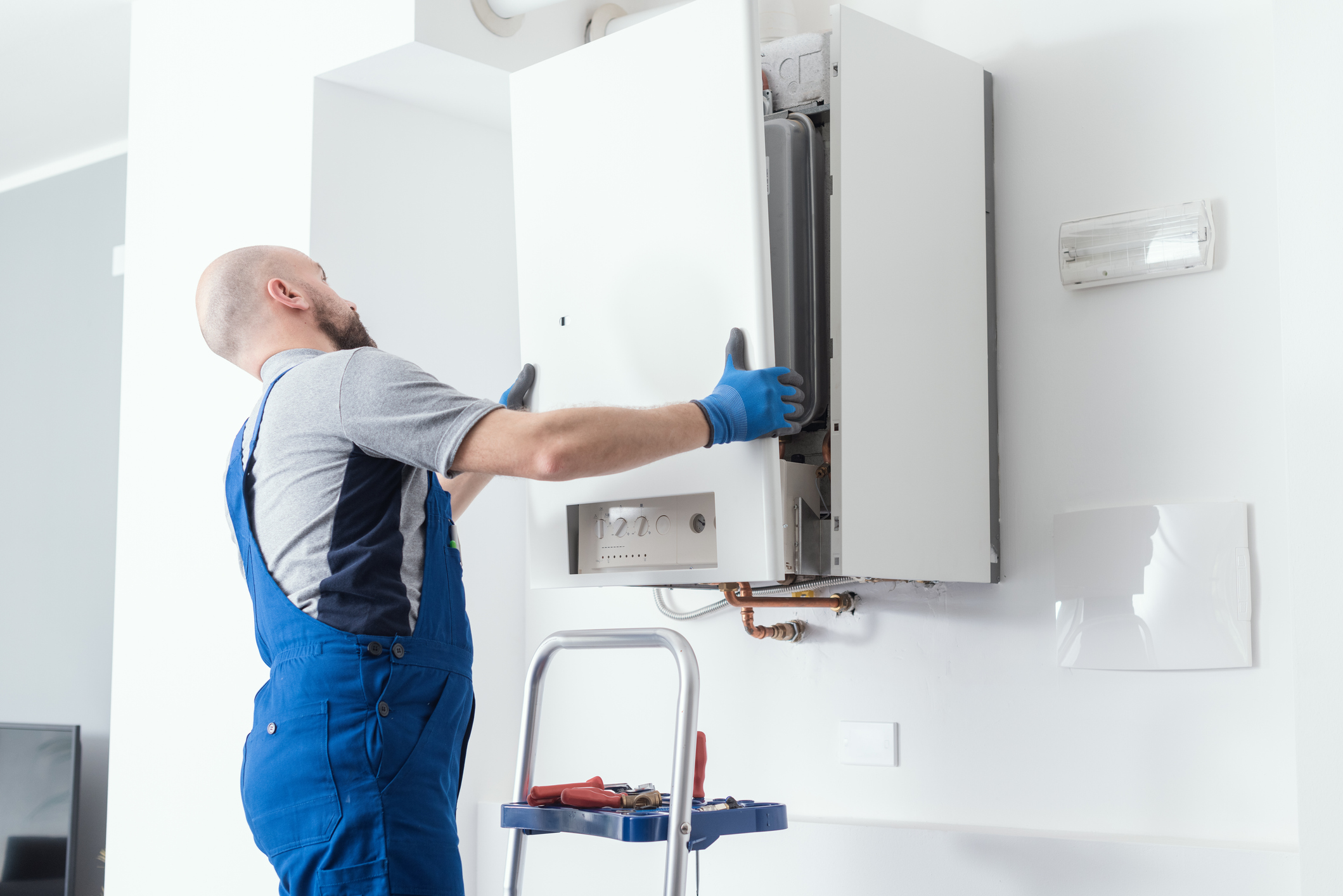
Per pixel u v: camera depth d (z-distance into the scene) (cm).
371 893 136
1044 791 188
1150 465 183
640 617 241
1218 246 179
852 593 212
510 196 263
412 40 212
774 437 158
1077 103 195
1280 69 150
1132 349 186
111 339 359
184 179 258
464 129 254
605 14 249
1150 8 188
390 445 142
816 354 175
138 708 256
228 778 234
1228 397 177
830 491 178
